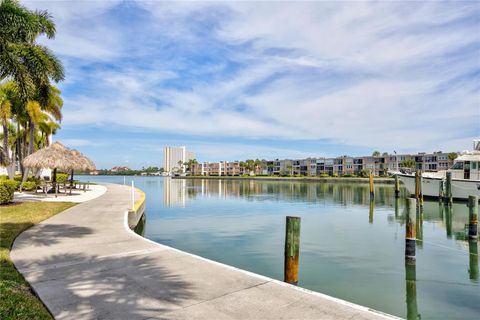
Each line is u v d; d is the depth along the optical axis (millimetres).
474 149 32750
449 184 28922
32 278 5801
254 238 14586
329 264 10609
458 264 10938
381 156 125438
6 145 30203
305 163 152250
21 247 8133
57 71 15867
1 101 29297
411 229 10898
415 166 111250
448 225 19969
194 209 26281
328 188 62062
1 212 13977
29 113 30297
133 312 4465
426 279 9297
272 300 4969
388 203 32469
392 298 7891
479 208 28031
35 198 22125
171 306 4695
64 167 25281
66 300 4840
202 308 4641
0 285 5043
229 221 19750
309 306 4758
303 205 29891
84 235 9758
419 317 6887
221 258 11211
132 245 8477
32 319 4105
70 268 6430
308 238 14844
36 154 25047
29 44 14289
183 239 14344
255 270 9875
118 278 5871
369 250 12531
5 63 13148
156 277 5957
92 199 21984
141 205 19047
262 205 29812
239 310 4594
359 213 24328
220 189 57719
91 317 4293
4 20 13234
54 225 11453
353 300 7750
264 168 172000
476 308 7363
